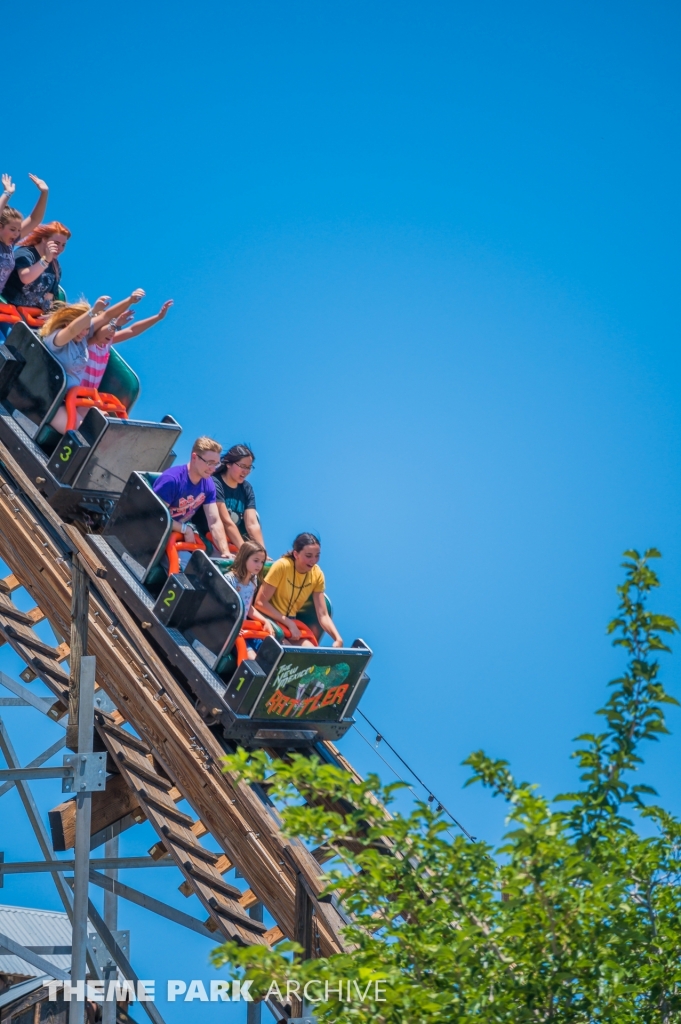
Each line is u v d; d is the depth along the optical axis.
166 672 16.89
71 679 17.02
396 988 10.35
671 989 11.17
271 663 16.41
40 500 18.20
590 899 10.46
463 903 11.12
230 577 17.59
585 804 11.12
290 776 11.40
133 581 17.64
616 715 11.23
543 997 10.51
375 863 11.33
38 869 18.27
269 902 15.77
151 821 16.42
